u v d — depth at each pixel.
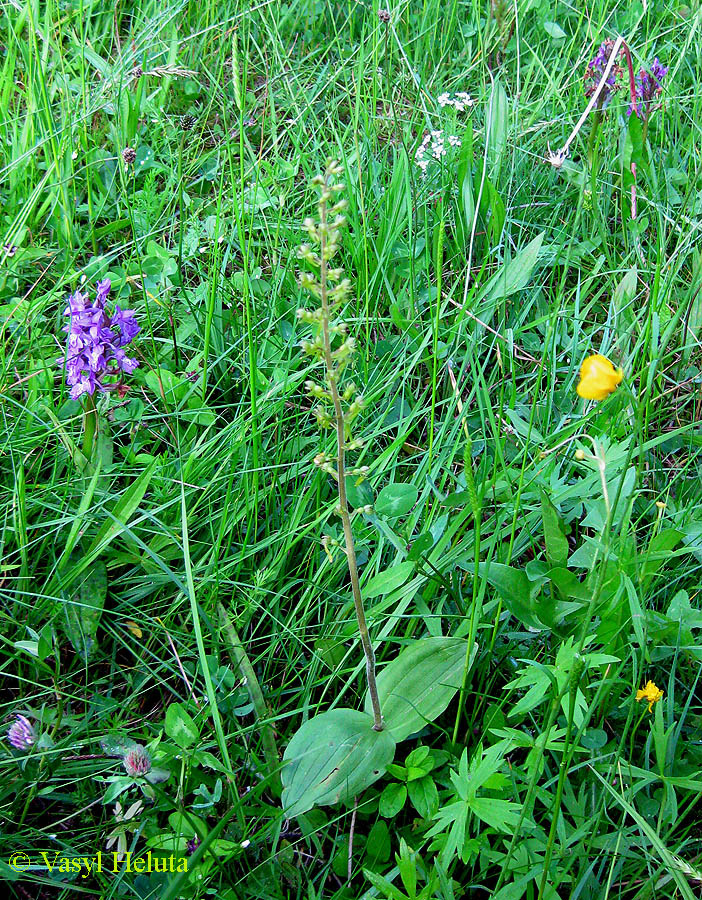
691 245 1.13
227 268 1.13
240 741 0.78
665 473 0.95
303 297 1.07
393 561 0.84
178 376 1.02
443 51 1.45
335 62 1.45
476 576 0.75
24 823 0.73
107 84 1.28
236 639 0.82
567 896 0.71
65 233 1.12
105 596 0.84
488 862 0.70
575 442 0.92
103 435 0.88
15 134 1.20
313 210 1.17
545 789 0.73
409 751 0.78
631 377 0.92
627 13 1.52
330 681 0.81
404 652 0.77
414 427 0.94
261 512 0.92
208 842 0.60
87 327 0.85
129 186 1.21
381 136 1.31
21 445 0.91
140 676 0.82
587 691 0.77
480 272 1.02
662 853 0.64
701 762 0.75
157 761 0.72
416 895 0.65
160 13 1.41
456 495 0.83
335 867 0.72
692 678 0.80
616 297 1.03
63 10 1.47
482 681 0.79
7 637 0.81
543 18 1.49
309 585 0.85
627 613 0.74
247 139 1.31
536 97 1.40
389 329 1.09
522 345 1.07
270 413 0.94
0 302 1.07
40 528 0.88
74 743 0.76
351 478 0.88
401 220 1.12
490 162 1.17
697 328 1.05
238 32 1.44
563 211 1.23
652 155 1.22
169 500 0.89
